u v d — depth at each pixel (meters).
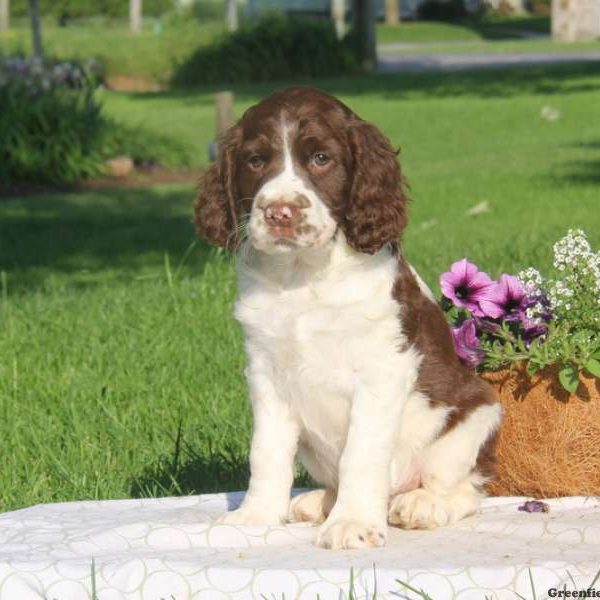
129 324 11.24
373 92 40.56
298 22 49.09
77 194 24.05
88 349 10.49
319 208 5.53
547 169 23.83
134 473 7.81
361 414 5.71
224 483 7.63
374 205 5.80
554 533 5.58
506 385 6.33
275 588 4.91
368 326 5.67
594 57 51.84
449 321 6.75
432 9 84.06
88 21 74.25
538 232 16.55
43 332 11.16
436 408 5.99
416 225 18.45
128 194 23.94
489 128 30.97
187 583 4.97
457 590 4.84
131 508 6.39
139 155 26.58
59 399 9.23
